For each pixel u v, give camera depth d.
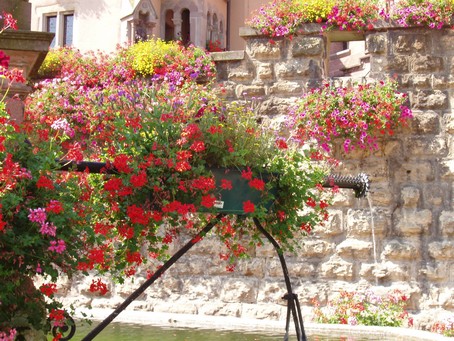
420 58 11.84
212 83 12.63
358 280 11.64
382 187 11.72
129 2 16.12
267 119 12.35
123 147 4.68
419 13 11.72
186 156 4.53
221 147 4.74
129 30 16.12
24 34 5.20
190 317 9.43
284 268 4.98
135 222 4.44
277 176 4.95
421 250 11.53
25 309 4.01
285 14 12.29
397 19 11.88
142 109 4.99
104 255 4.64
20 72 4.58
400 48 11.91
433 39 11.84
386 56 11.96
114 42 16.50
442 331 10.97
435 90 11.78
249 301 11.91
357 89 11.71
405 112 11.68
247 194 4.77
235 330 8.65
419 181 11.66
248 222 5.32
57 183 4.25
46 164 4.09
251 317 11.82
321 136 11.81
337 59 17.94
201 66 12.70
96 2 16.70
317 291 11.70
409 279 11.48
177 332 8.28
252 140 4.93
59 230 4.02
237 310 11.91
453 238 11.44
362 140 11.64
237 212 4.75
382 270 11.55
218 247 12.05
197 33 17.70
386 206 11.69
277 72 12.41
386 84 11.77
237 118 5.16
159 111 4.79
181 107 5.05
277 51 12.41
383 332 8.49
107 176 4.85
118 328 8.52
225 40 20.23
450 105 11.73
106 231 4.52
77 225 4.21
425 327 11.30
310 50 12.23
